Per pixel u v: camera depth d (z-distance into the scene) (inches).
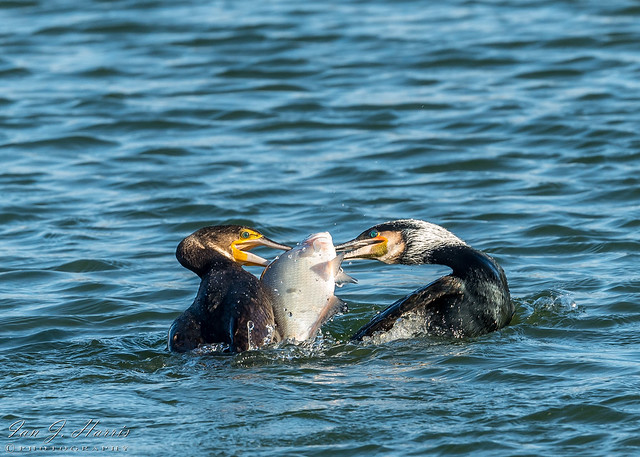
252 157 815.1
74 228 640.4
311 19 1326.3
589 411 332.8
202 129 907.4
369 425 326.3
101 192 725.3
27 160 812.0
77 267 559.8
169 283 529.3
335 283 418.6
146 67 1130.0
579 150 792.3
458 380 367.2
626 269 524.4
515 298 482.6
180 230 633.6
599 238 582.9
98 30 1285.7
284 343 397.7
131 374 382.3
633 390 348.2
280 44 1202.6
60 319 469.7
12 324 462.3
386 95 995.9
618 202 663.1
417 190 713.0
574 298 478.0
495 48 1141.7
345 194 705.6
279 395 353.7
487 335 427.8
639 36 1156.5
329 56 1150.3
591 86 987.3
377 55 1143.6
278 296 402.9
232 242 426.9
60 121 924.0
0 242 613.9
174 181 747.4
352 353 402.3
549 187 704.4
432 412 335.6
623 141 805.9
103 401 353.1
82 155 829.2
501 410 335.9
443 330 426.6
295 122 914.1
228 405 345.7
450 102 959.6
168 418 336.5
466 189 713.6
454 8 1362.0
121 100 999.0
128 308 487.8
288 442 316.2
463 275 432.8
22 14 1386.6
